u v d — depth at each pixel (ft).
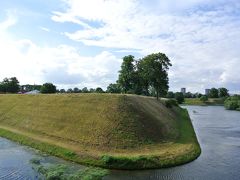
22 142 166.91
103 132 157.17
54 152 143.13
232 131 231.30
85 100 203.00
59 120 188.65
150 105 225.35
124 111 177.88
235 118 349.82
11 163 125.49
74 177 103.24
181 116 294.87
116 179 108.06
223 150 159.12
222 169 122.52
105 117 172.24
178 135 182.70
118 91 395.55
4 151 147.54
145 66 296.10
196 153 146.92
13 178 106.63
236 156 145.38
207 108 583.58
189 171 119.03
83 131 163.73
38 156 138.72
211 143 178.70
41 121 198.80
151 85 306.96
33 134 180.24
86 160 128.88
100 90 439.63
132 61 314.14
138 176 111.75
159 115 212.84
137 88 314.55
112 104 186.39
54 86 369.30
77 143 152.46
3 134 189.78
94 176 105.29
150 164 123.24
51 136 170.09
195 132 221.87
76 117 183.42
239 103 546.67
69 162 129.70
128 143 147.02
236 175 114.52
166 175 113.39
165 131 177.88
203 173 116.67
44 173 110.22
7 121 225.56
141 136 156.04
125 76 310.86
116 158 123.85
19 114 229.86
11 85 464.65
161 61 297.53
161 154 135.13
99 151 139.64
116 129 158.81
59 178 102.73
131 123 166.09
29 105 240.32
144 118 178.91
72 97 217.15
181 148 150.00
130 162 122.01
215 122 298.97
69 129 171.94
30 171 114.52
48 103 226.38
